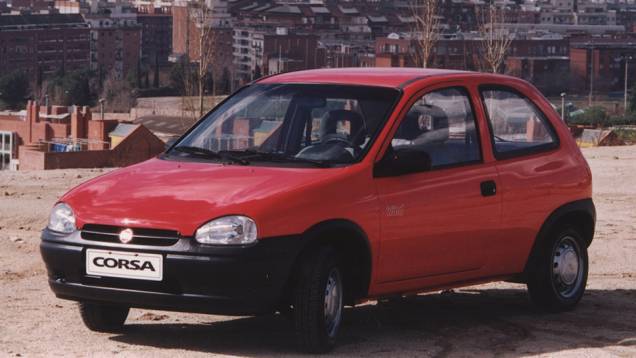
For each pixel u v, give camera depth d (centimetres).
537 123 952
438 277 852
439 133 860
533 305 987
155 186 776
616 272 1223
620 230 1530
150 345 793
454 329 882
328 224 757
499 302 1009
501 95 928
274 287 735
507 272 912
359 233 778
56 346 785
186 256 727
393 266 812
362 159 800
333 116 832
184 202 748
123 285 745
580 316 948
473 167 873
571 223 976
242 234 727
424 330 876
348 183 780
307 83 871
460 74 904
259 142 833
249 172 788
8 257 1270
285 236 737
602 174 2211
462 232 858
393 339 836
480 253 879
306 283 750
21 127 11356
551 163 945
